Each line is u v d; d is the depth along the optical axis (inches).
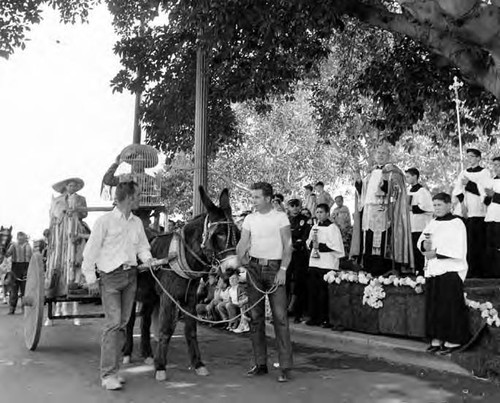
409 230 376.5
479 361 281.9
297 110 1093.8
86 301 356.5
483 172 400.5
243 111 1043.9
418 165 1017.5
